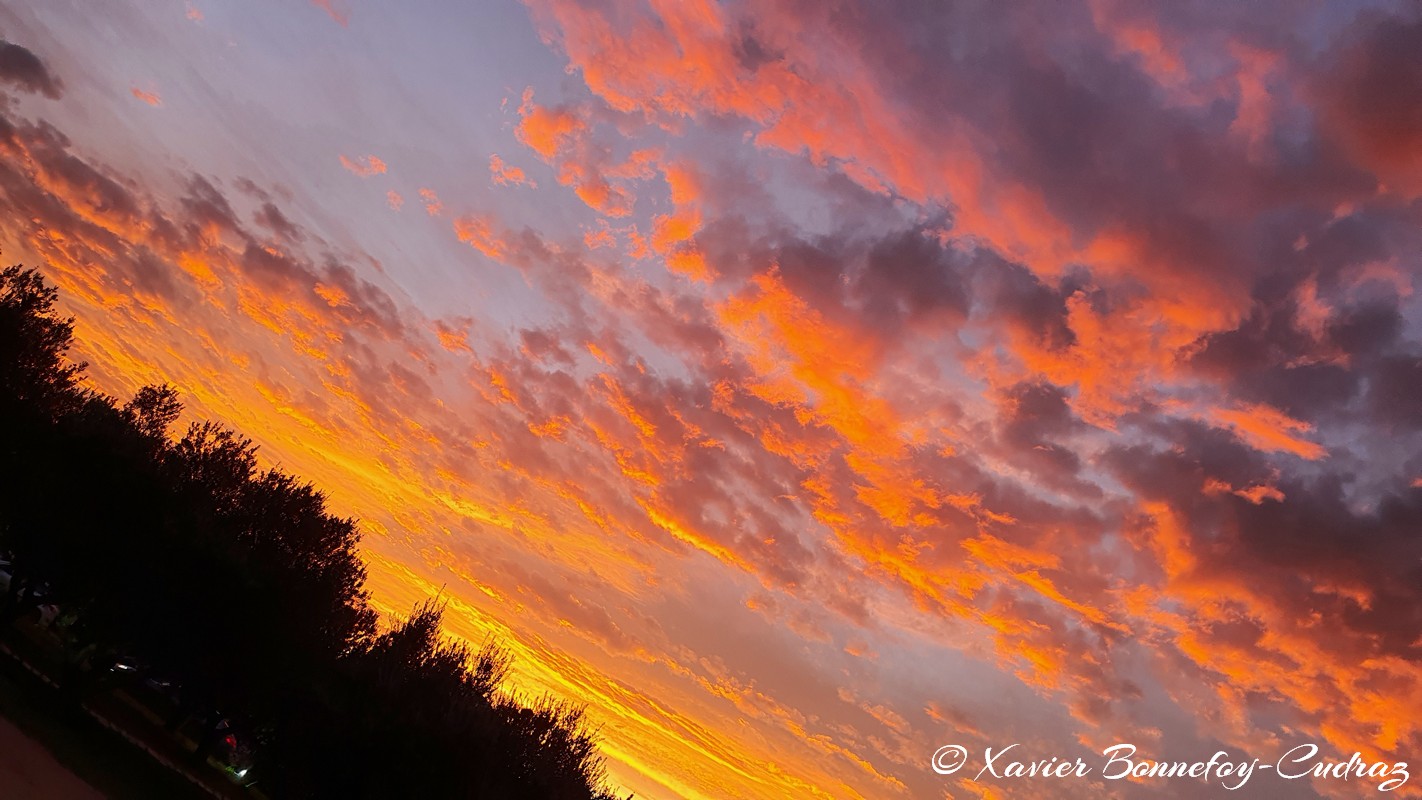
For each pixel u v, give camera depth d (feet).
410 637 120.26
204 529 114.11
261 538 125.29
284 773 102.73
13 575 114.62
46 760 80.89
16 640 122.72
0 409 115.75
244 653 111.65
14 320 122.72
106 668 106.73
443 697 109.70
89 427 116.78
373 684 104.63
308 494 130.72
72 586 107.96
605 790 124.57
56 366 128.98
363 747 95.14
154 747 119.03
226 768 143.33
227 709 115.44
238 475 128.47
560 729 119.14
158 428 132.87
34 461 110.32
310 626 122.21
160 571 108.17
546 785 108.58
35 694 102.99
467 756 97.81
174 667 113.80
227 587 111.34
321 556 128.77
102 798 80.94
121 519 110.32
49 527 107.76
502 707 117.19
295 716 104.47
